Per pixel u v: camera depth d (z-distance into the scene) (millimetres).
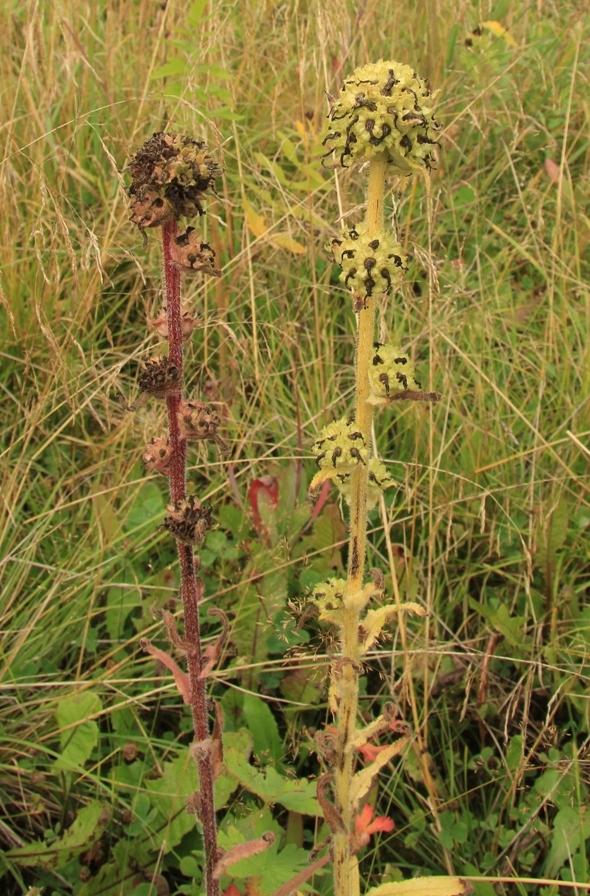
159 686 2965
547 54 5031
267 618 2932
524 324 4039
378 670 2994
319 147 3467
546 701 2957
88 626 2980
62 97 4227
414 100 1612
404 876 2668
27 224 3900
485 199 4309
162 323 1744
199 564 1934
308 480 3375
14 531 3232
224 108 3508
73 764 2602
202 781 1987
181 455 1785
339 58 4043
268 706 2887
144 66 4477
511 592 3219
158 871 2514
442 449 3188
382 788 2783
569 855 2477
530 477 3453
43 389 3551
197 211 1657
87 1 4703
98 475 3328
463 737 2959
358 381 1776
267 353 3816
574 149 4688
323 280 3949
